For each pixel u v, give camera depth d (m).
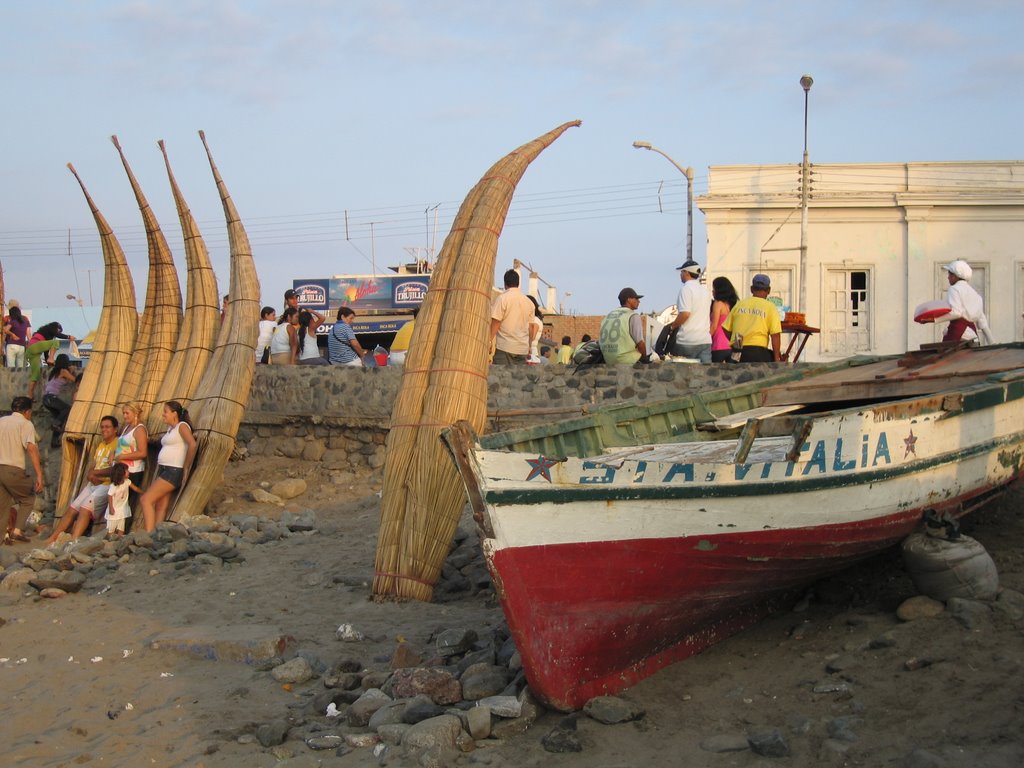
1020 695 5.65
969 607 6.61
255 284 14.41
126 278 16.09
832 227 23.92
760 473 6.62
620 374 13.93
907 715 5.73
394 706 6.64
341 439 15.40
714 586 6.82
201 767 6.18
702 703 6.38
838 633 6.96
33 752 6.52
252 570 10.84
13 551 13.11
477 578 9.88
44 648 8.63
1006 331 22.98
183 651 8.32
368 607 9.35
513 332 15.15
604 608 6.44
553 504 6.26
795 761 5.50
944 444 7.40
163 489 12.99
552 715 6.49
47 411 19.69
